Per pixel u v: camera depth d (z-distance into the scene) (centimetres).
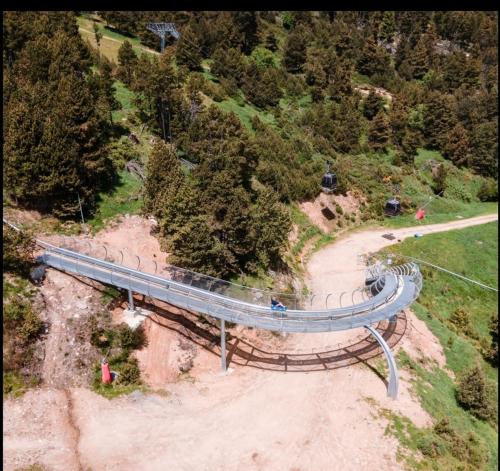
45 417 3653
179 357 4488
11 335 3997
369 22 16425
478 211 10075
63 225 5406
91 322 4384
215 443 3662
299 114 10869
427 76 14550
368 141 10738
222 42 12475
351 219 8538
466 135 11688
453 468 3741
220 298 4622
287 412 4050
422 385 4662
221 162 6431
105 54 10475
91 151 5762
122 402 3925
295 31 13700
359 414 4091
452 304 7075
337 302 5894
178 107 7556
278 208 5981
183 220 4969
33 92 5766
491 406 4816
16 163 5059
